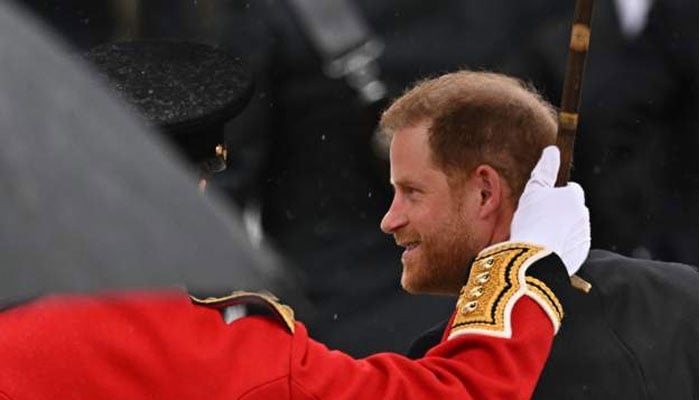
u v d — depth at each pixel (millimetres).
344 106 14523
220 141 7664
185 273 2719
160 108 7430
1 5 2742
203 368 6594
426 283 8320
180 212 2750
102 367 6469
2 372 6379
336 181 14523
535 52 14914
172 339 6578
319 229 14539
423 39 14781
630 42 15188
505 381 7047
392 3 14742
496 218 8125
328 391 6828
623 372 7555
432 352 7375
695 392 7758
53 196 2629
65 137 2668
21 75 2664
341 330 14297
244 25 14656
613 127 15172
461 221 8117
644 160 15281
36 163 2633
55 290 2625
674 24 15172
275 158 14555
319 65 14469
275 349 6820
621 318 7789
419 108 8188
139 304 6566
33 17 2850
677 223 15359
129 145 2742
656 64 15219
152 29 15547
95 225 2645
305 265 14445
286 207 14562
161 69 7633
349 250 14484
